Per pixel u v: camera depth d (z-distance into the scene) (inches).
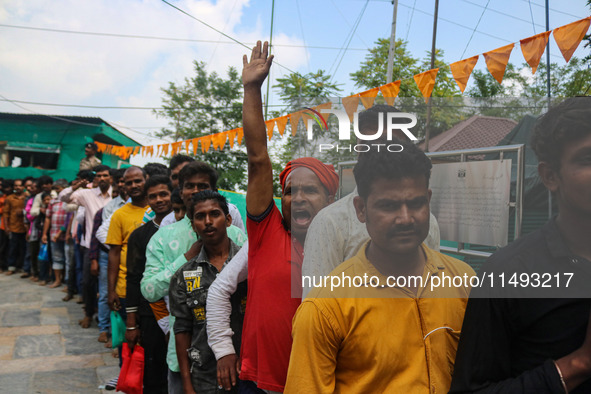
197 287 79.5
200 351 78.4
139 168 135.2
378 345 43.0
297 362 44.3
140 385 100.6
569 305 38.4
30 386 135.2
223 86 613.6
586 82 192.2
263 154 61.3
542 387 36.4
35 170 556.1
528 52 78.4
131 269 105.6
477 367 39.9
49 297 256.2
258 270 61.5
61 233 277.6
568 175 38.0
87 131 571.2
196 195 83.0
